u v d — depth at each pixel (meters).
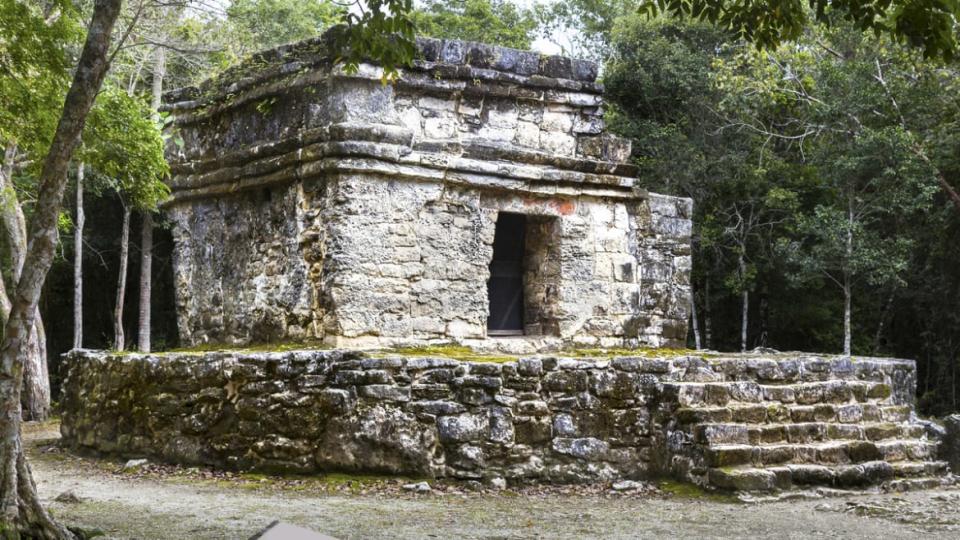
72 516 7.27
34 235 5.94
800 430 9.46
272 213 11.31
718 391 9.51
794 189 24.02
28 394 18.52
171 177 12.55
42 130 9.66
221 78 12.05
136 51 20.30
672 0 7.87
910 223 23.08
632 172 11.99
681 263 12.45
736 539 6.96
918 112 21.14
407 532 6.86
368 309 10.38
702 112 24.16
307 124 10.84
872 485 9.27
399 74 10.66
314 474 8.93
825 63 21.39
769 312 25.58
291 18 22.22
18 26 8.97
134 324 25.14
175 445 9.91
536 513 7.82
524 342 11.22
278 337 11.10
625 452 9.34
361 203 10.42
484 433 8.94
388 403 8.86
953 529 7.41
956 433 10.39
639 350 11.76
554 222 11.64
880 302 24.81
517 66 11.34
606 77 24.77
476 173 10.99
